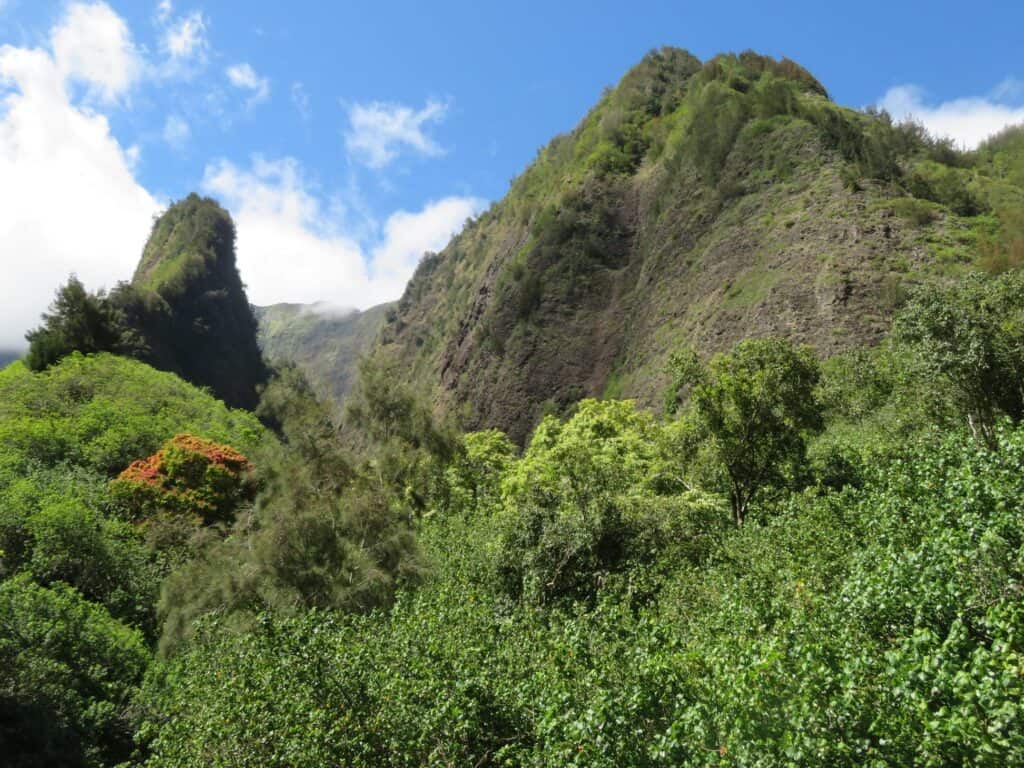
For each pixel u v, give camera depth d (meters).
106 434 34.53
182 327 97.25
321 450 22.44
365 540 18.84
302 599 16.62
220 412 46.34
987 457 9.02
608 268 93.69
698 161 86.50
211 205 128.12
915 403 20.98
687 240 79.69
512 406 86.12
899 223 54.44
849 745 5.23
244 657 10.94
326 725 9.30
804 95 90.69
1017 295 16.77
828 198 62.09
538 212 112.31
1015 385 16.36
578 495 18.47
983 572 6.78
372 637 11.23
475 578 17.77
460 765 8.29
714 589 13.07
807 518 14.59
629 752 6.73
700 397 21.64
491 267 119.88
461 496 32.09
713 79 104.31
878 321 45.69
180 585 18.53
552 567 17.17
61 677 16.11
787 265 56.91
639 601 15.11
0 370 49.09
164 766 10.73
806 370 21.06
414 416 32.06
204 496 28.95
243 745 9.72
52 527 22.25
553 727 7.07
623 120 114.62
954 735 4.71
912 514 9.71
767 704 5.91
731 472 21.61
